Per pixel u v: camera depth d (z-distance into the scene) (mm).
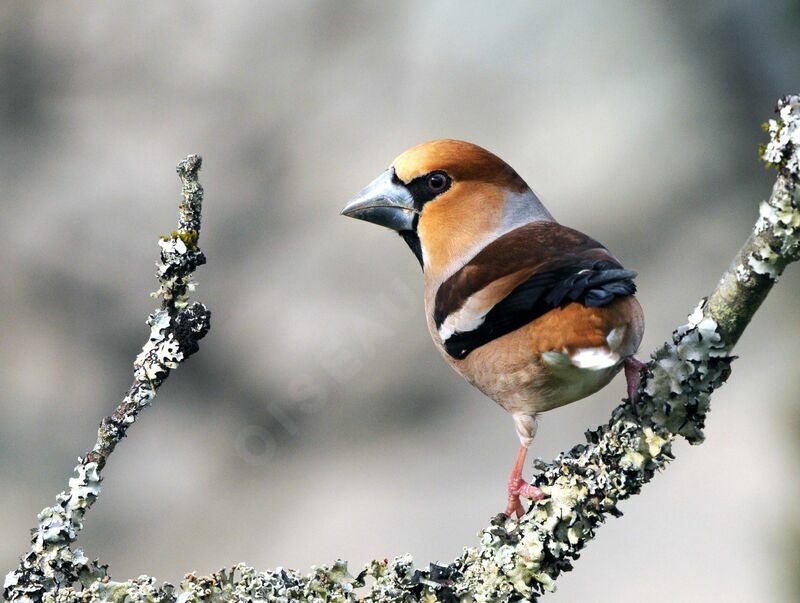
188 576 5090
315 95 13594
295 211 13297
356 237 13078
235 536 12445
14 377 13164
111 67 13875
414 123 13383
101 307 13383
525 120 13312
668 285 12703
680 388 5223
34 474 12820
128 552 12469
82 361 13266
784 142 4777
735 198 13047
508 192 7410
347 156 13383
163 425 12898
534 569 5297
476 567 5344
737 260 5078
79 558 5180
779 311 12227
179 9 13875
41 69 13898
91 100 13859
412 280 12938
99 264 13445
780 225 4863
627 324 6070
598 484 5289
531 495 5387
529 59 13430
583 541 5309
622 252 12898
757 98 13352
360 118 13484
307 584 5156
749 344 12102
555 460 5461
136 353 13312
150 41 13883
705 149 13164
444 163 7395
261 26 13773
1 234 13492
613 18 13570
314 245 13164
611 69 13422
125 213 13547
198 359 12984
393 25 13641
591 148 13180
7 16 13969
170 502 12617
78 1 13961
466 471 12250
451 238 7363
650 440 5254
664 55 13422
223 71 13766
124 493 12656
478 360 6633
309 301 13031
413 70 13516
